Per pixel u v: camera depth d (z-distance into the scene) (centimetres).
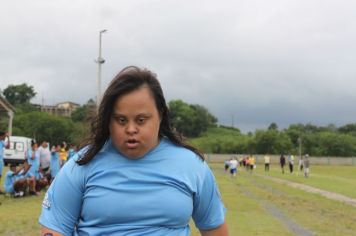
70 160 244
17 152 3444
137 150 231
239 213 1413
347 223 1284
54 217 236
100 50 3506
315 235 1080
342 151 11731
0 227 1027
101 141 238
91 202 231
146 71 235
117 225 229
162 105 239
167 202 230
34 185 1664
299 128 13850
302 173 5119
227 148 11600
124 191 228
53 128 8950
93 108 245
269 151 11600
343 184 3114
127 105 228
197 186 245
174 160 239
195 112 14862
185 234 242
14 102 13662
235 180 3438
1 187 1869
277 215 1398
